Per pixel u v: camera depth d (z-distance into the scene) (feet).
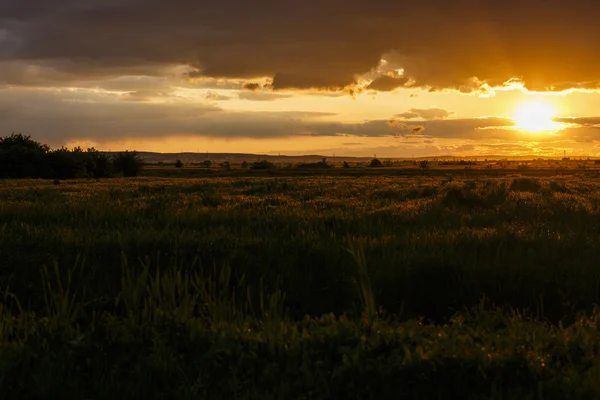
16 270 31.76
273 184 92.63
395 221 46.91
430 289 28.32
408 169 377.50
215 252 33.99
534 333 19.31
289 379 17.10
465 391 16.51
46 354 18.52
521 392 16.06
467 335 18.97
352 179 132.26
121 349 19.34
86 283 29.35
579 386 16.17
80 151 260.83
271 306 22.99
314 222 44.91
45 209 54.49
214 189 86.17
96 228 42.39
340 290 28.96
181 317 21.59
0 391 16.67
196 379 17.58
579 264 30.27
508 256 31.65
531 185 82.48
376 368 16.98
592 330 20.01
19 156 240.73
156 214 51.90
